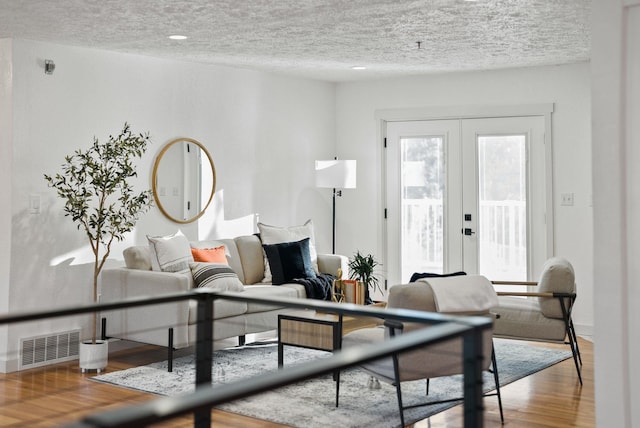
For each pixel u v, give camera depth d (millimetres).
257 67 7074
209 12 4664
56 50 5609
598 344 3068
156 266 5754
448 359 2113
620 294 3004
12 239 5316
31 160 5438
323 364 1292
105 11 4594
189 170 6637
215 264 5918
